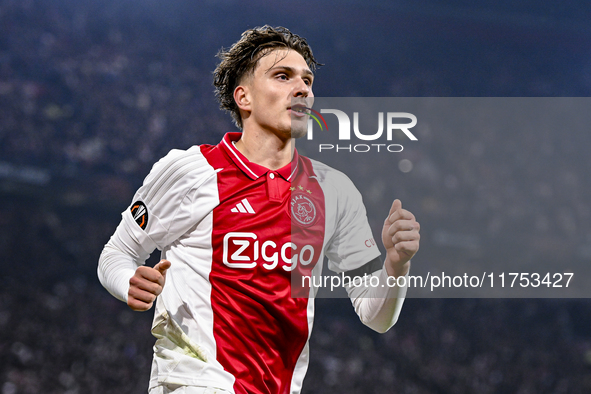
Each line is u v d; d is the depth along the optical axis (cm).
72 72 1579
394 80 1964
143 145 1540
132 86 1634
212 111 1703
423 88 1983
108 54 1677
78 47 1655
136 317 1280
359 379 1276
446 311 1501
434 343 1438
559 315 1547
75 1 1742
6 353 1070
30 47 1581
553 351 1483
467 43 2042
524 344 1479
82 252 1387
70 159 1452
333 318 1460
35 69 1552
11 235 1341
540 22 2050
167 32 1845
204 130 1641
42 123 1469
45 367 1070
